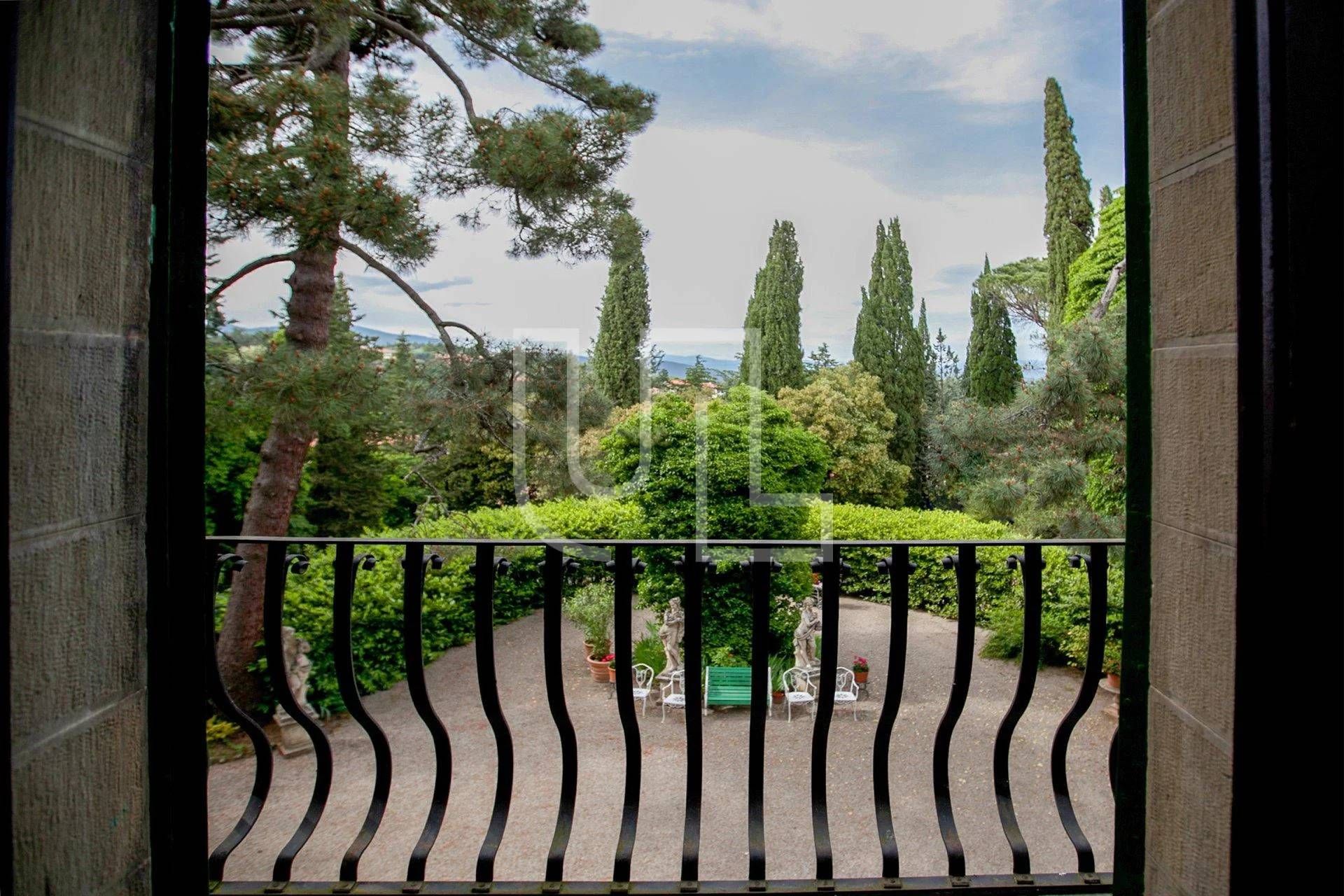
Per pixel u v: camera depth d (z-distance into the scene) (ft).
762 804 4.75
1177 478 2.62
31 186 2.31
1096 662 4.99
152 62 2.88
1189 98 2.53
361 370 14.05
